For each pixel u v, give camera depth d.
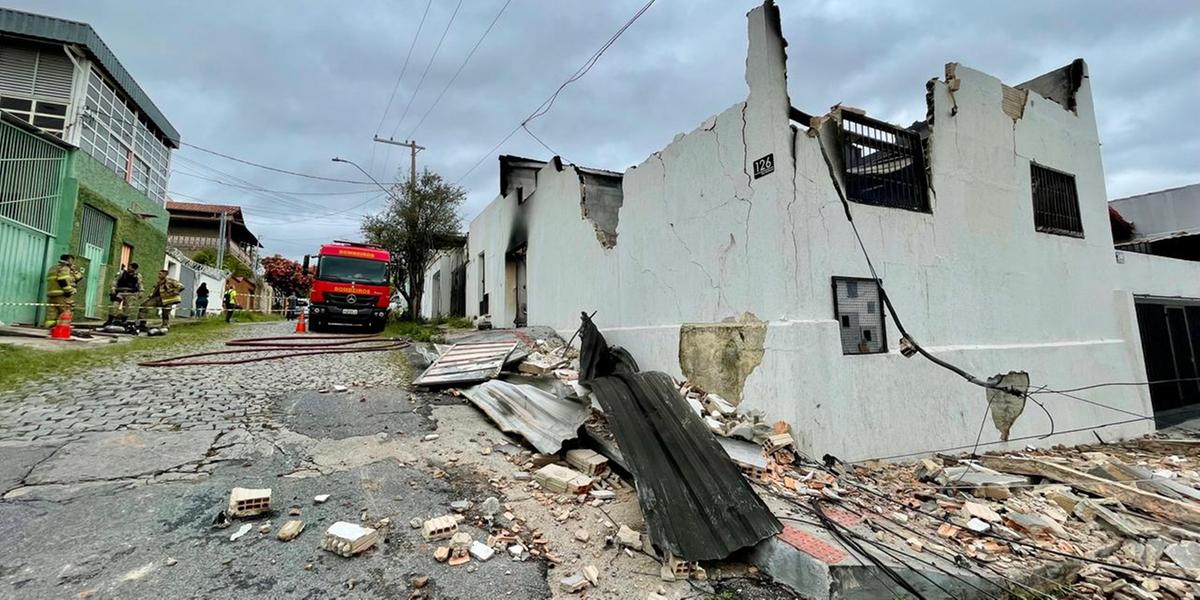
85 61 12.84
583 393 5.91
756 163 5.53
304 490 3.75
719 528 3.31
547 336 9.80
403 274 21.50
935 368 5.89
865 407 5.26
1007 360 6.64
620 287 8.16
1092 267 8.26
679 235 6.84
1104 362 7.90
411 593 2.71
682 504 3.45
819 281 5.32
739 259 5.77
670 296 6.97
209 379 6.93
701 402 5.79
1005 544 3.56
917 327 5.97
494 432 5.32
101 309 13.00
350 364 8.70
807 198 5.40
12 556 2.72
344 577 2.79
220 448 4.39
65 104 12.54
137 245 15.01
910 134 6.35
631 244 7.93
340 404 5.99
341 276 15.01
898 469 5.16
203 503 3.44
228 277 27.00
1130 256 9.63
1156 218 14.00
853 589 2.91
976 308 6.59
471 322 16.16
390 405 6.05
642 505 3.35
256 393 6.30
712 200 6.25
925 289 6.12
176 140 17.48
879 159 6.07
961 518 3.99
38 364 6.94
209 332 13.24
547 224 11.01
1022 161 7.51
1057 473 4.97
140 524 3.13
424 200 19.92
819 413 4.92
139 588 2.57
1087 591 3.22
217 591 2.60
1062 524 4.09
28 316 10.46
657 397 4.89
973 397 6.19
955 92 6.82
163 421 4.98
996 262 6.92
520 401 5.69
